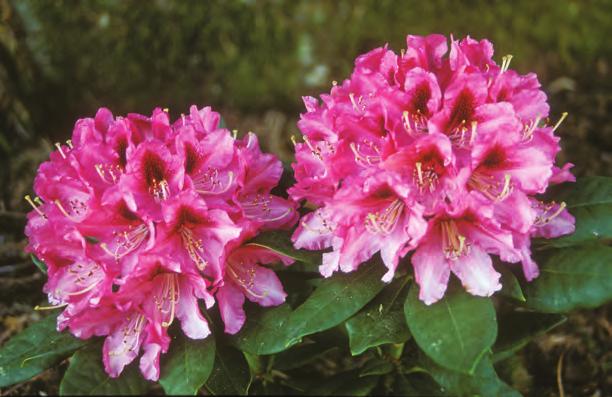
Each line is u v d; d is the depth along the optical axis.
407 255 0.73
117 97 1.29
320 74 1.29
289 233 0.75
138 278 0.70
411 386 0.80
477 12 1.29
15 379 0.73
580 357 0.98
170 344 0.73
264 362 0.84
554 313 0.76
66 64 1.26
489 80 0.70
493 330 0.67
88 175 0.72
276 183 0.76
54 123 1.25
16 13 1.21
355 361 0.95
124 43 1.27
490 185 0.69
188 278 0.72
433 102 0.69
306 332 0.71
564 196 0.75
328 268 0.72
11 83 1.19
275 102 1.30
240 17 1.28
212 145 0.72
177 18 1.27
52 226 0.72
